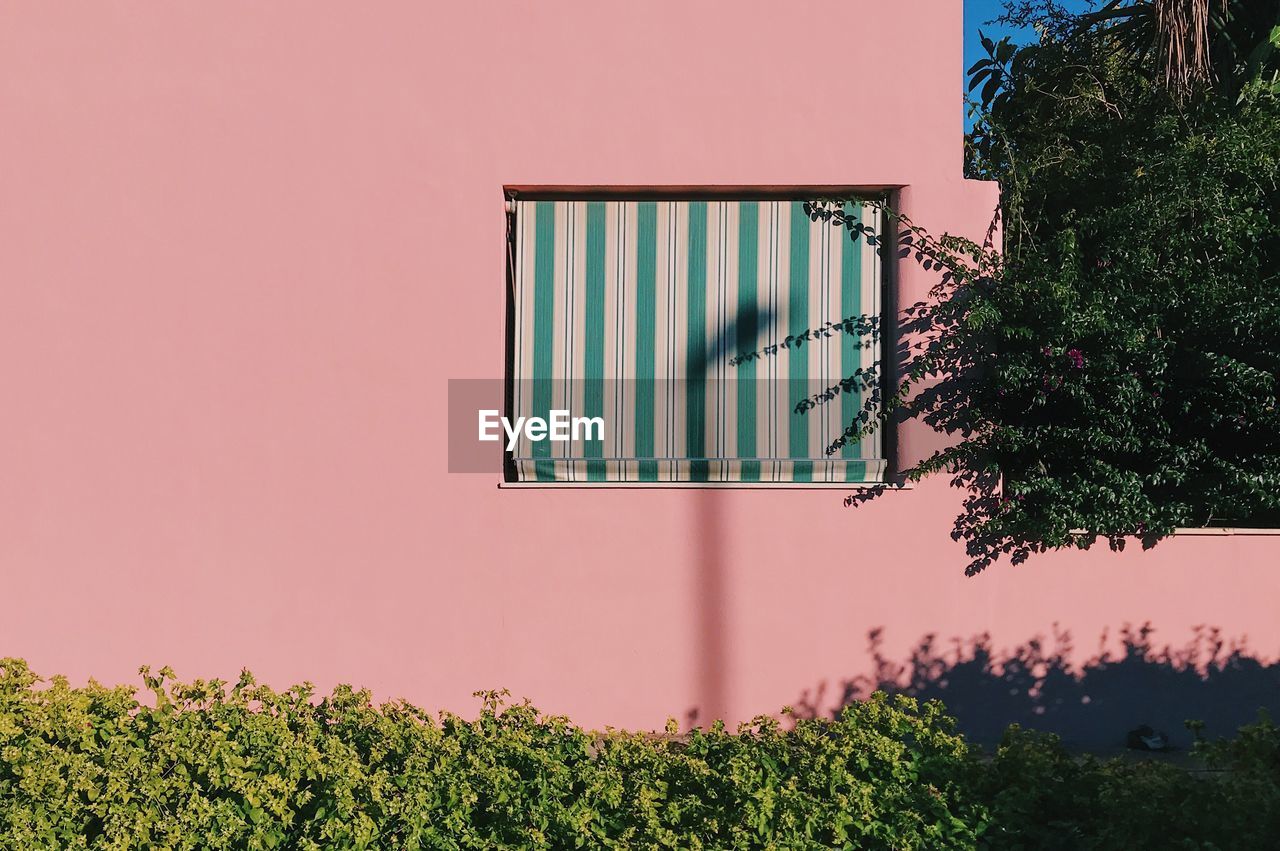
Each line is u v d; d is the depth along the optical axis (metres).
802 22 7.39
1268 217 7.41
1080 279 7.15
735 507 7.34
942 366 7.29
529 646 7.33
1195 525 7.54
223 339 7.34
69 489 7.32
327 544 7.32
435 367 7.35
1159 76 9.06
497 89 7.38
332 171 7.35
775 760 4.79
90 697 5.30
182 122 7.34
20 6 7.32
